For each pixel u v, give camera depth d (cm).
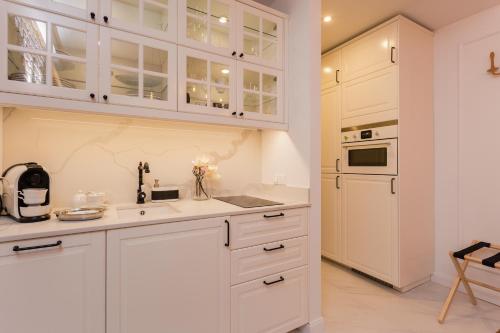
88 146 160
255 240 153
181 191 191
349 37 261
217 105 167
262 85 185
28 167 117
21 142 142
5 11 110
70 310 105
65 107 121
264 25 192
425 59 242
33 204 114
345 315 195
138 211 164
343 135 269
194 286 133
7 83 110
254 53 186
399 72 220
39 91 116
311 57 177
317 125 181
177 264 128
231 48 169
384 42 230
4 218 121
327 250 289
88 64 125
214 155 206
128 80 142
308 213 177
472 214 225
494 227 212
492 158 213
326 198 290
